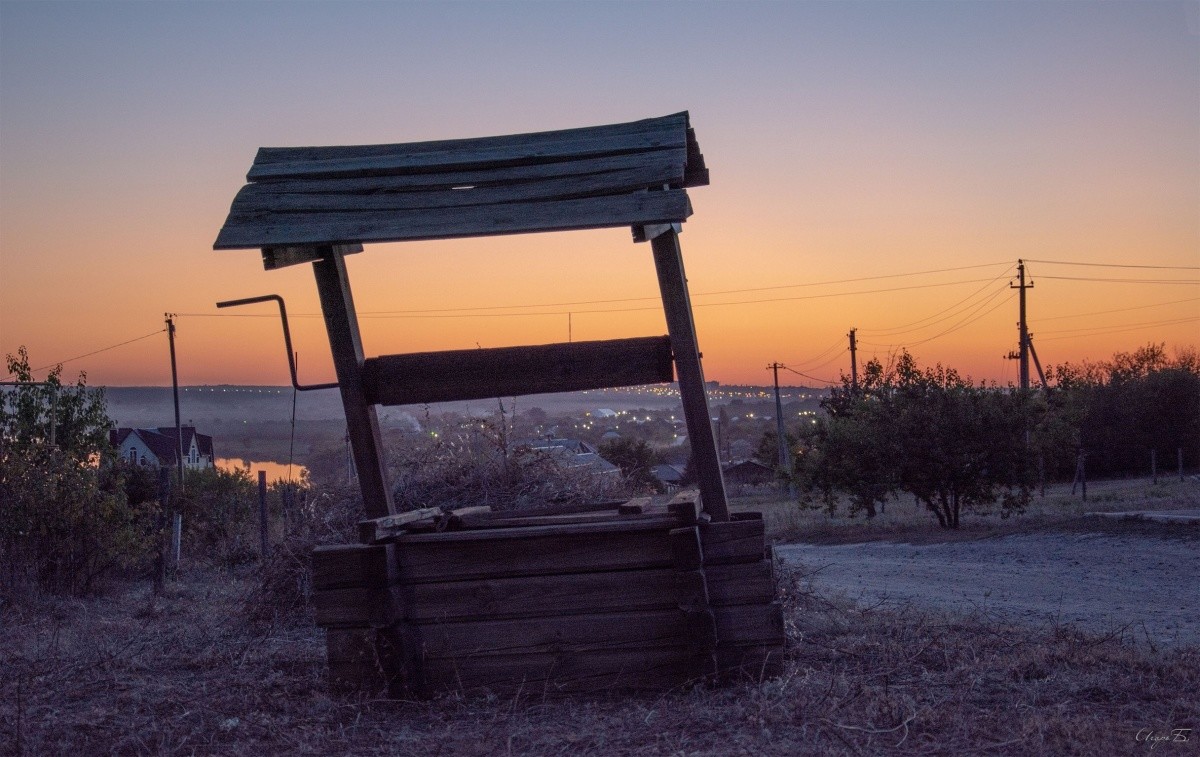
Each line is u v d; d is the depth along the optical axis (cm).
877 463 2831
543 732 485
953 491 2703
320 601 566
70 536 1452
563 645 563
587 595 566
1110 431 5309
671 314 570
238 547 1814
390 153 646
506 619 567
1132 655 621
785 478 3447
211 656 746
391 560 566
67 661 738
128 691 621
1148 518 1898
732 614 559
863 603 1055
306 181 618
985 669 589
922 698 524
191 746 486
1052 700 516
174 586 1529
